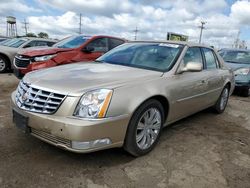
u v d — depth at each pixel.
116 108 2.95
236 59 9.19
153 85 3.45
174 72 3.89
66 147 2.86
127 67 3.96
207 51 5.11
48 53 7.00
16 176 2.84
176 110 3.99
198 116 5.60
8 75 9.20
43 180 2.80
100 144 2.92
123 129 3.07
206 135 4.47
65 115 2.83
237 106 6.85
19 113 3.14
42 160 3.20
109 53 4.80
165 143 3.99
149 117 3.49
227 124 5.19
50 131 2.88
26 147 3.49
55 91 2.91
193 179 3.04
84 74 3.40
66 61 7.05
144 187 2.82
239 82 8.13
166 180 2.98
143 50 4.45
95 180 2.88
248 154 3.83
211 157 3.63
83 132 2.77
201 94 4.60
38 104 2.99
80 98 2.84
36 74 3.49
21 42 10.45
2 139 3.69
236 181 3.07
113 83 3.12
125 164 3.25
